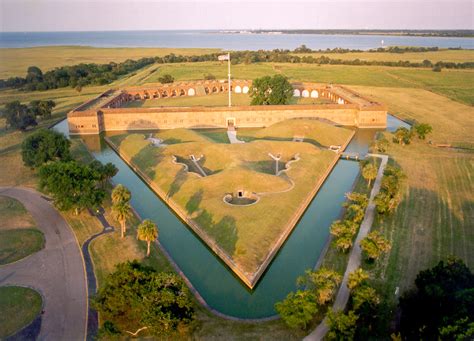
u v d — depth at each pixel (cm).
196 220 7806
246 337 4928
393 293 5706
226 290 6088
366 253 6512
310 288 5966
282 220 7644
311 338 4888
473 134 14100
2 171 10706
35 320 5206
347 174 10650
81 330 5038
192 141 12531
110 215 8169
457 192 9175
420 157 11638
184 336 4916
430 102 19588
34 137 10525
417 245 6956
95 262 6519
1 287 5850
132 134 13625
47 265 6425
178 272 6362
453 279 5238
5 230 7500
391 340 4772
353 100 16862
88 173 8219
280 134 13425
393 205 8144
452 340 4275
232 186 8838
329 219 8231
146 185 10075
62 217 8069
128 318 4941
